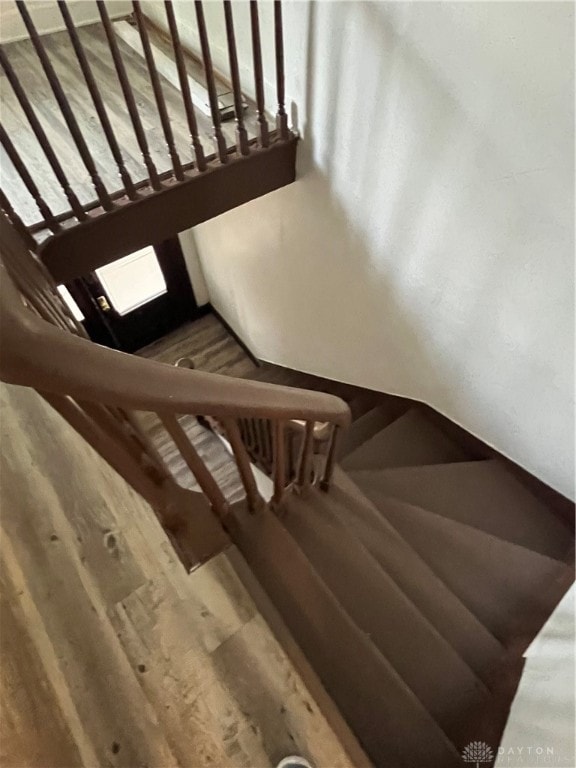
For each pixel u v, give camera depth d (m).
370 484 2.21
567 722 1.10
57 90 1.54
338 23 1.67
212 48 2.37
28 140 2.13
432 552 1.87
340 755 1.17
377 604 1.50
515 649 1.57
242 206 2.92
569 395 1.72
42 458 1.64
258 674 1.26
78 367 0.61
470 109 1.43
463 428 2.38
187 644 1.31
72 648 1.32
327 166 2.12
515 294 1.66
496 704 1.38
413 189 1.78
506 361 1.88
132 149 2.11
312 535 1.64
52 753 1.20
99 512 1.53
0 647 1.33
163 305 4.27
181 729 1.22
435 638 1.44
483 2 1.23
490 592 1.77
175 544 1.31
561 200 1.35
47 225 1.81
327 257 2.48
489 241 1.63
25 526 1.51
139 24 1.56
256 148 2.11
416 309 2.13
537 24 1.15
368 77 1.68
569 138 1.24
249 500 1.33
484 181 1.52
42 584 1.42
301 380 3.54
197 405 0.81
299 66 1.95
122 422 0.95
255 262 3.20
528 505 2.18
